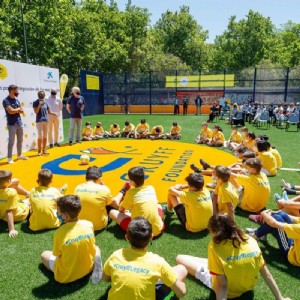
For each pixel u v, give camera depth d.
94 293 2.82
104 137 13.16
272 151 7.46
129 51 41.31
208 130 11.42
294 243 3.23
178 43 52.28
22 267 3.25
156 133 12.66
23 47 24.11
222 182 4.25
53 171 7.32
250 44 50.00
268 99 25.28
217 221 2.54
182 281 2.68
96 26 31.97
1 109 8.63
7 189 4.16
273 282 2.61
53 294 2.81
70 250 2.87
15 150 9.37
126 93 27.69
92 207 3.97
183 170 7.43
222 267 2.46
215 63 52.97
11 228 4.01
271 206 5.02
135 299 2.19
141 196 3.84
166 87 27.48
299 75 24.20
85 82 24.50
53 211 4.14
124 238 3.91
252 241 2.61
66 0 26.98
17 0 23.25
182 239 3.89
